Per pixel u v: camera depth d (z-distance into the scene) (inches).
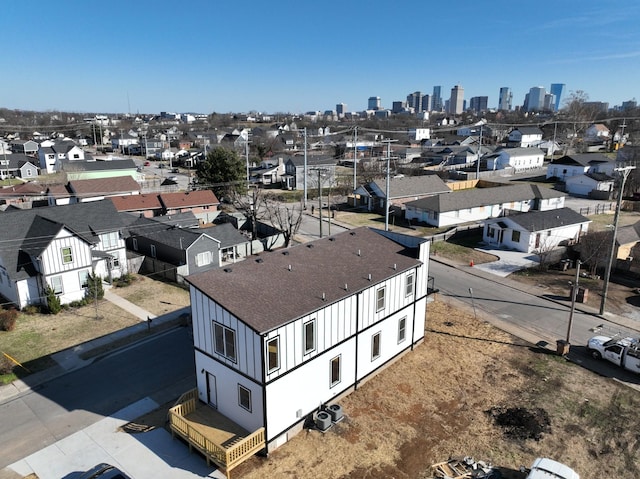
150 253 1674.5
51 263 1263.5
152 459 696.4
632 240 1558.8
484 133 5900.6
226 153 2647.6
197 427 738.8
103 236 1498.5
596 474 668.7
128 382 914.1
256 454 711.1
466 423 780.6
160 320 1210.6
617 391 872.3
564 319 1190.9
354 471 671.1
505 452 711.1
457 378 918.4
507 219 1839.3
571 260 1615.4
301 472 669.9
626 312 1230.3
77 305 1310.3
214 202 2434.8
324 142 5989.2
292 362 721.6
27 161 3939.5
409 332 1007.0
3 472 673.0
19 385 909.2
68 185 2618.1
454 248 1844.2
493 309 1258.0
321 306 749.3
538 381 905.5
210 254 1608.0
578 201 2682.1
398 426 773.3
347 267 903.7
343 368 834.2
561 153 4638.3
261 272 830.5
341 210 2573.8
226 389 752.3
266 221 2311.8
